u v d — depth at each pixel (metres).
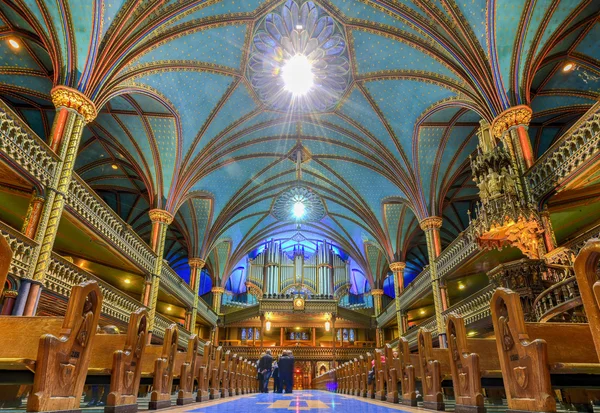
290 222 33.12
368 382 10.75
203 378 8.30
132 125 19.12
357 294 35.62
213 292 32.56
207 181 23.91
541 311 9.52
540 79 15.72
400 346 7.37
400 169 21.53
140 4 13.51
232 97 19.72
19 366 3.69
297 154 24.98
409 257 33.78
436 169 20.97
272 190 28.44
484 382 5.54
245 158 24.03
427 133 19.94
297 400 8.81
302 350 31.19
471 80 14.80
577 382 4.65
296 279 34.66
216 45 16.98
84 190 13.57
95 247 18.14
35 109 17.67
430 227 21.06
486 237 11.91
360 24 16.62
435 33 14.94
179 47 16.00
